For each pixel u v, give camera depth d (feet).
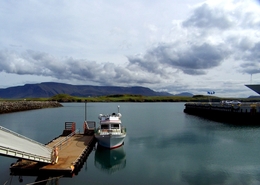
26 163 74.69
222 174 77.20
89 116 287.69
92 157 98.22
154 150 109.70
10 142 66.23
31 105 440.86
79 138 121.49
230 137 140.05
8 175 73.36
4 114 316.19
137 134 153.38
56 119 249.55
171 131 165.48
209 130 167.84
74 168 75.36
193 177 74.64
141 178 73.87
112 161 92.32
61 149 95.76
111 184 68.74
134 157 97.81
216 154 101.55
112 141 107.34
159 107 550.36
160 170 81.35
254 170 81.05
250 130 165.27
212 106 264.93
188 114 326.24
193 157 97.25
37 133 158.51
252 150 107.96
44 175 70.49
